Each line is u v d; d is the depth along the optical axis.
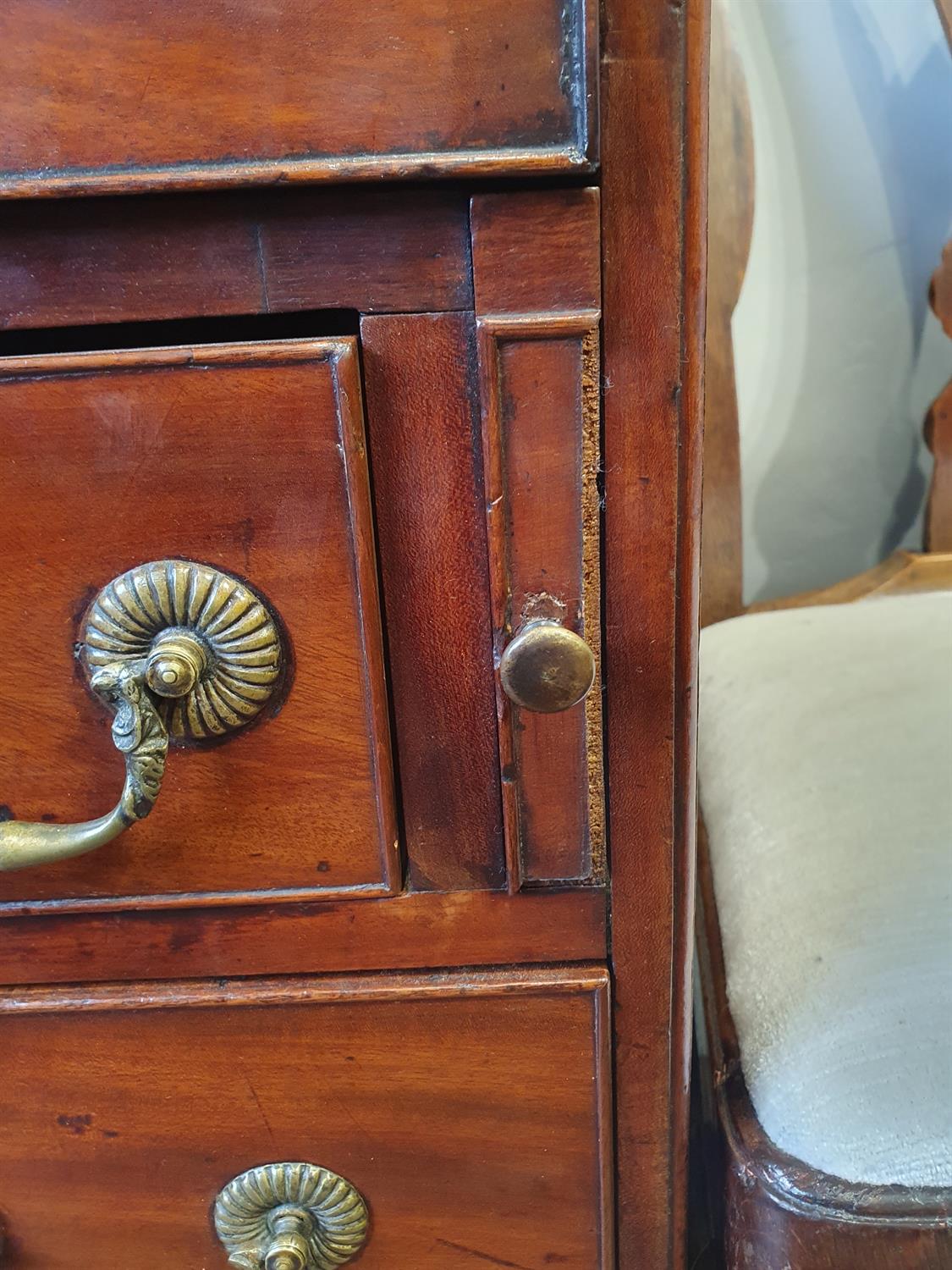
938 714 0.51
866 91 0.74
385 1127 0.37
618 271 0.27
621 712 0.32
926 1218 0.32
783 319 0.79
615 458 0.29
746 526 0.85
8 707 0.31
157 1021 0.36
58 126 0.25
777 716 0.54
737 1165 0.35
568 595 0.30
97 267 0.27
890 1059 0.35
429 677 0.31
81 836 0.29
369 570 0.29
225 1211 0.39
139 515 0.29
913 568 0.73
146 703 0.28
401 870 0.34
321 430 0.28
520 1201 0.39
